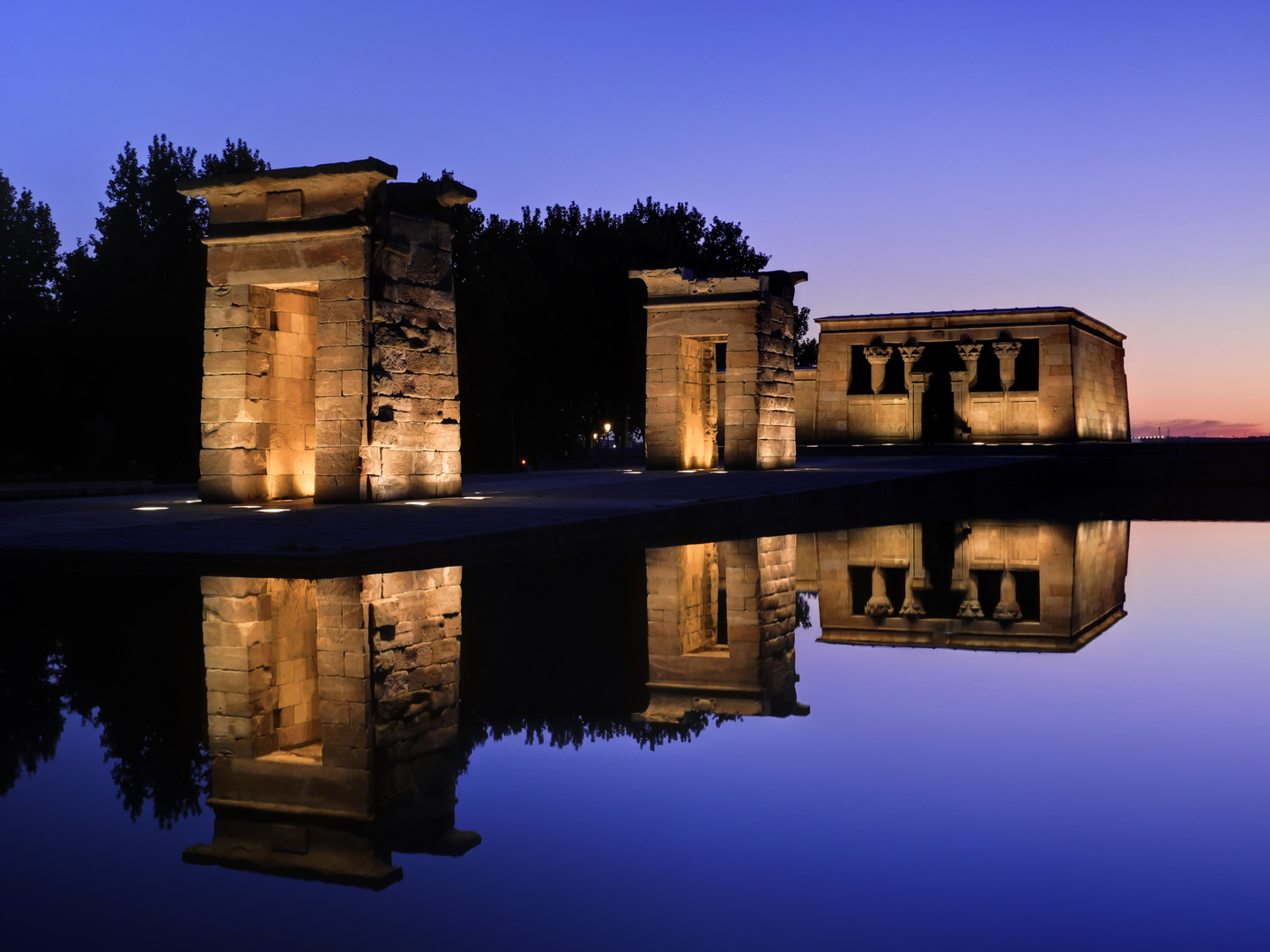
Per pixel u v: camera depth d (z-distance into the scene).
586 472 29.97
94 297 37.94
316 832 3.62
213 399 19.11
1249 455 32.06
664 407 29.06
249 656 6.83
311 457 20.64
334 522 14.21
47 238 45.38
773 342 28.84
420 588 9.88
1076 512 22.69
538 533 13.65
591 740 4.89
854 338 41.59
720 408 45.59
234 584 9.97
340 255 18.16
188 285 36.72
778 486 21.22
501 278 46.53
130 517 15.19
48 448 43.38
